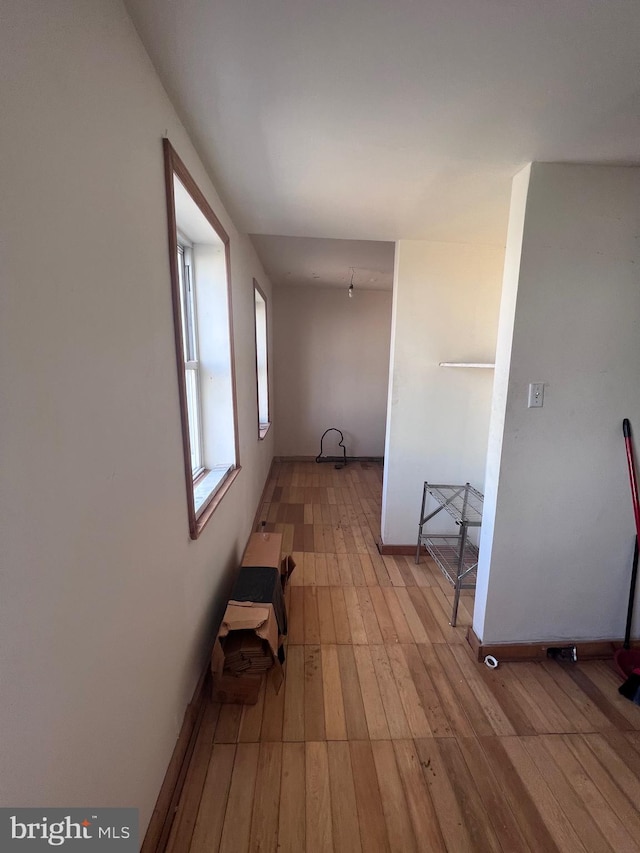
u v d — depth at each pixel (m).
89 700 0.70
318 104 1.07
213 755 1.26
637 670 1.51
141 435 0.93
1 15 0.47
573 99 1.03
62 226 0.61
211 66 0.94
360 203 1.76
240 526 2.31
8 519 0.50
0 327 0.48
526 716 1.43
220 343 1.95
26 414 0.54
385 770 1.22
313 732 1.34
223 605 1.82
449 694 1.52
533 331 1.48
